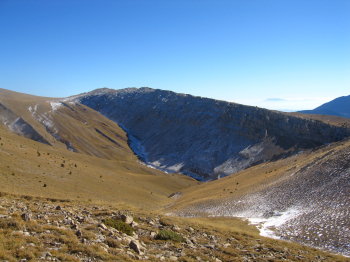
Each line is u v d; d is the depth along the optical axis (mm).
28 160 66188
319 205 49594
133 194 79688
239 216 55625
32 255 11352
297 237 38281
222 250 19656
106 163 126938
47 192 49688
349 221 39281
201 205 69625
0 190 36594
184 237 20953
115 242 15227
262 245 24188
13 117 189875
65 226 17094
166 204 84688
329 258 24250
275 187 68062
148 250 16312
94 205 32094
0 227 14258
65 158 91625
